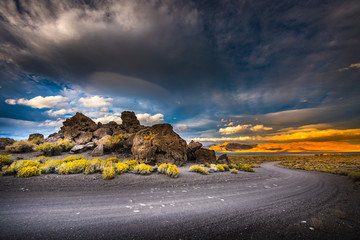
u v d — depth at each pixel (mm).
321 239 3900
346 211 6125
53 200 6203
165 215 5227
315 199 7965
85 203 6074
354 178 14594
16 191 6863
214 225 4547
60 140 22344
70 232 3875
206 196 7906
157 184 9805
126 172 11844
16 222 4258
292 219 5184
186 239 3709
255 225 4621
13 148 19375
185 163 20828
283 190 10148
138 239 3660
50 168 10477
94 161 11977
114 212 5332
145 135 19594
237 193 8828
